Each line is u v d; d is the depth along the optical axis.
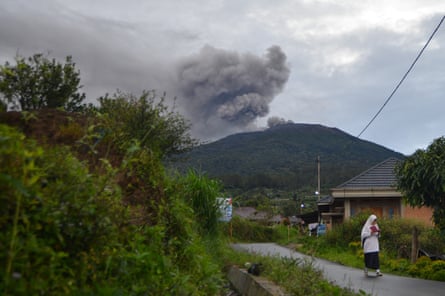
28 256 3.08
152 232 5.64
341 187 34.19
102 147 6.62
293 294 7.89
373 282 13.71
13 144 3.12
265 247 29.50
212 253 11.75
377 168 35.44
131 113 9.30
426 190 16.47
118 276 4.17
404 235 22.02
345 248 27.00
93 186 3.93
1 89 4.47
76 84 10.45
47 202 3.38
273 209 50.28
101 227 3.80
